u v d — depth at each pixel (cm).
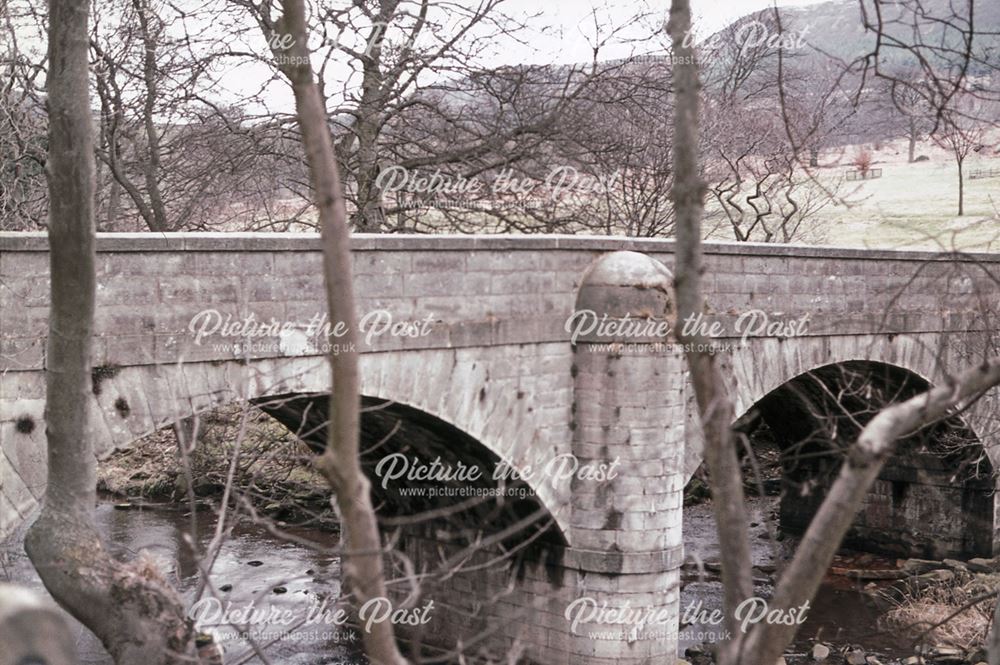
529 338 1825
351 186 2597
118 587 934
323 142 630
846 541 3058
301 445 2619
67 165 927
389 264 1650
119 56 2311
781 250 2198
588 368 1883
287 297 1524
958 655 2062
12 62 1995
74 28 923
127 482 3023
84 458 976
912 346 2545
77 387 965
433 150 2423
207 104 2317
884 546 2998
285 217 2750
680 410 1920
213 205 2559
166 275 1413
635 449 1872
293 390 1540
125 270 1380
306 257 1541
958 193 4691
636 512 1881
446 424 1750
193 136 2350
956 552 2881
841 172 4353
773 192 3778
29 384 1307
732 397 2133
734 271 2123
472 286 1750
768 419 3119
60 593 943
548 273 1850
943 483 2894
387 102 2419
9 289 1289
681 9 657
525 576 2000
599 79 2453
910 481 2942
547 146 2458
